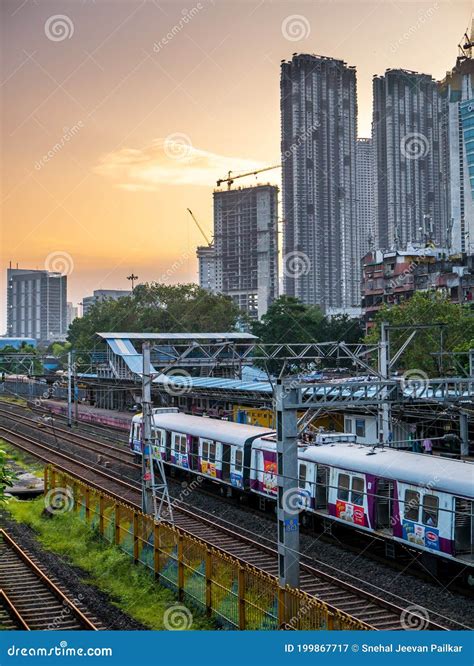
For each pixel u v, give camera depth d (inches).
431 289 2881.4
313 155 5103.3
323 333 2906.0
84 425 2427.4
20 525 1120.2
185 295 3299.7
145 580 844.6
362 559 911.7
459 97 4611.2
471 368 1360.7
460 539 802.8
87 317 3503.9
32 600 784.9
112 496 1234.0
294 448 743.7
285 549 732.0
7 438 2123.5
